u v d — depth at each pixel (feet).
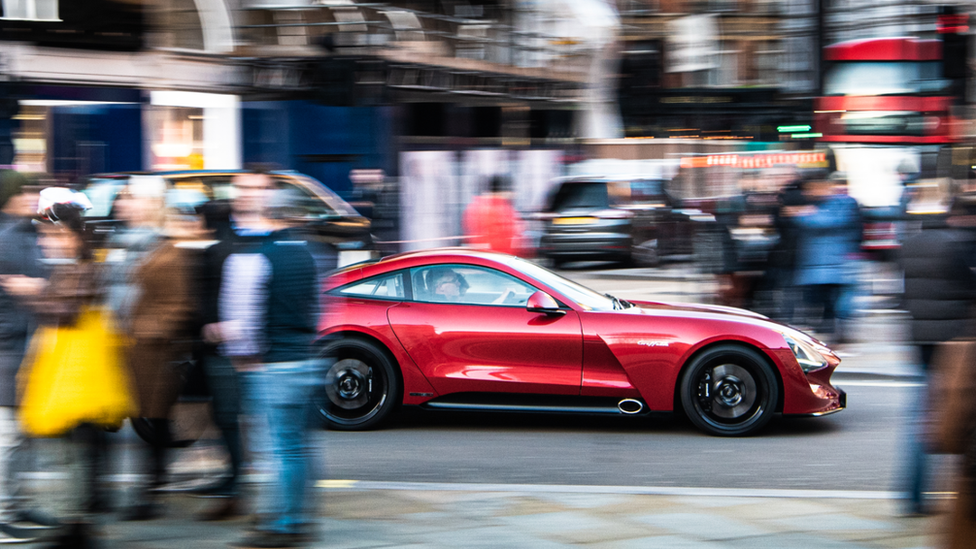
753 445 23.58
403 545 15.61
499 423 26.27
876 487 19.98
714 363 24.23
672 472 21.18
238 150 59.06
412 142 62.34
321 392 24.08
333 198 48.44
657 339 24.04
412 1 65.92
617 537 15.98
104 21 51.19
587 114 92.38
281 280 15.14
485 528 16.48
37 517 16.39
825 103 81.97
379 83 52.49
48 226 16.10
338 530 16.43
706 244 40.68
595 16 91.81
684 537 15.96
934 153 73.87
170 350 17.35
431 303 24.98
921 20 78.69
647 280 56.75
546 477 20.81
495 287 25.12
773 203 38.06
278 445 15.48
